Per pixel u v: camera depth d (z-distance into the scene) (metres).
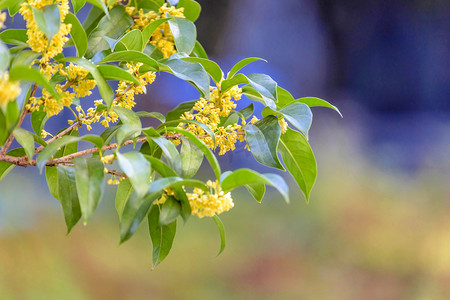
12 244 5.91
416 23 14.44
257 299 5.86
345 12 13.98
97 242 6.67
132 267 6.30
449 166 9.41
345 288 6.05
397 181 9.09
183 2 2.04
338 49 14.38
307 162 1.94
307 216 7.77
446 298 5.78
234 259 6.70
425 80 14.99
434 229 7.01
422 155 10.58
